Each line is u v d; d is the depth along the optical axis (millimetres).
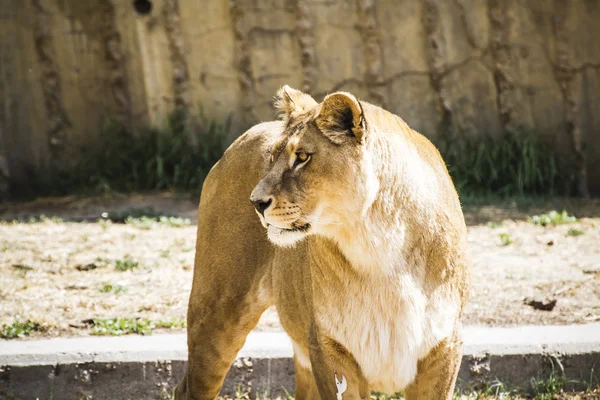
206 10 20719
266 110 20828
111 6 20688
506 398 8430
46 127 20875
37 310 10781
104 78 20984
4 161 20391
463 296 6043
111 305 11070
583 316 10203
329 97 5570
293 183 5664
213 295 7277
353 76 20828
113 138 20781
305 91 20656
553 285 11742
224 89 20875
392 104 20875
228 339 7312
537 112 20734
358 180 5582
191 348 7430
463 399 8414
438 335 5789
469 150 20406
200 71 20812
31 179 20688
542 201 18828
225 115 20875
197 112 20875
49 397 8633
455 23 20719
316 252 5848
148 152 20484
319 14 20641
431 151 6328
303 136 5703
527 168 19719
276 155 5883
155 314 10742
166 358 8789
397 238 5664
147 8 20734
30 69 20781
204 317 7316
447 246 5836
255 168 7160
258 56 20734
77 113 21016
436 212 5852
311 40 20594
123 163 20516
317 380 6035
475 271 12719
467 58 20766
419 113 20891
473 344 8812
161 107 20953
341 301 5801
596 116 20609
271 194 5664
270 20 20672
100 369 8719
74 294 11602
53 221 16797
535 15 20594
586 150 20578
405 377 5805
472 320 10242
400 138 5938
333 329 5859
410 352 5734
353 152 5594
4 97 20594
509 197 19359
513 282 12000
